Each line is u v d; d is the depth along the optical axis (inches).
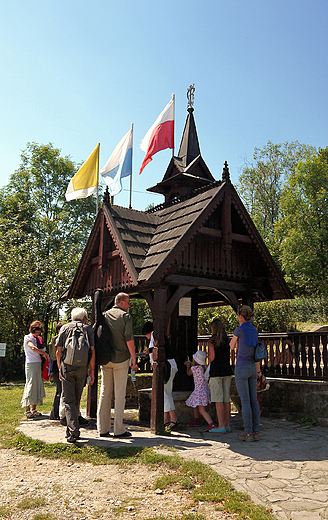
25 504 148.9
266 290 337.4
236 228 317.4
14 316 780.6
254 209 1432.1
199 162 387.5
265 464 190.4
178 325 337.4
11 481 175.0
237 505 145.0
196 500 151.9
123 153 397.4
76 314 255.0
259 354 243.0
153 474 180.7
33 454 214.8
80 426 283.1
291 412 308.2
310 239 1027.9
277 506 145.3
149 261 277.6
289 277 1072.2
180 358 334.0
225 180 298.2
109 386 250.7
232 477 173.6
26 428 271.4
